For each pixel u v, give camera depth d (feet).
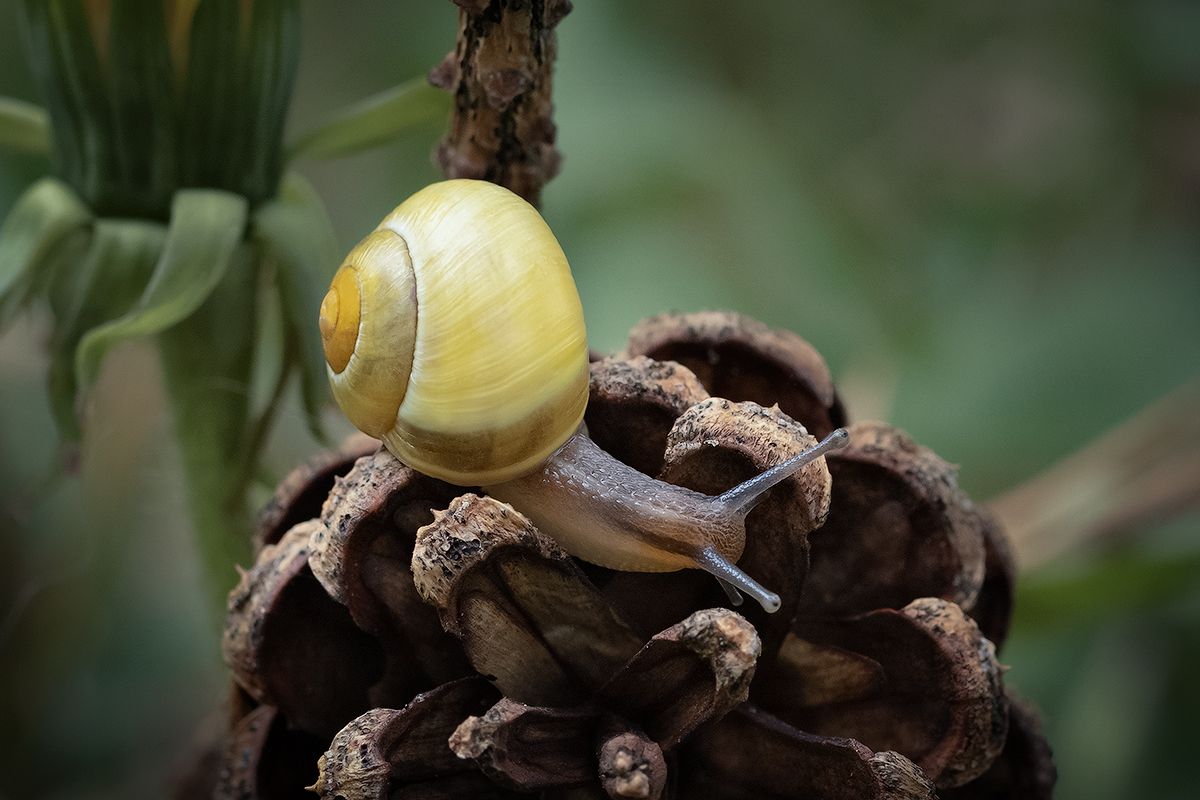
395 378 0.72
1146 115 1.23
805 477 0.69
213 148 0.78
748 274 1.11
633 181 1.11
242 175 0.78
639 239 1.09
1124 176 1.24
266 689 0.71
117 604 1.01
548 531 0.74
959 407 1.09
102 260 0.78
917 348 1.11
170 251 0.76
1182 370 1.11
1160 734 0.93
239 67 0.77
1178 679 0.93
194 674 1.01
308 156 0.81
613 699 0.68
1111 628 0.93
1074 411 1.09
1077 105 1.26
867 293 1.12
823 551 0.72
